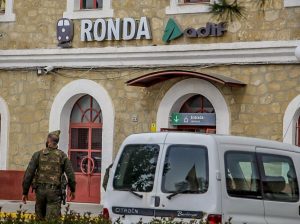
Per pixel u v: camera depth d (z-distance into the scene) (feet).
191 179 37.91
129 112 69.92
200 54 66.39
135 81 66.90
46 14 73.72
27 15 74.54
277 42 63.41
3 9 75.82
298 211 40.40
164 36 68.23
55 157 47.29
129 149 39.99
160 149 38.96
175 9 67.92
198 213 37.42
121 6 70.44
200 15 66.90
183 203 37.81
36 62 73.97
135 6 69.82
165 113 67.97
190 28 67.10
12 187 74.49
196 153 38.11
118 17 70.49
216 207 37.19
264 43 63.87
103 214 39.83
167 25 68.13
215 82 65.57
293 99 63.21
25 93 74.59
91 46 71.61
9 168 74.90
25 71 74.59
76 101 73.51
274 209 39.42
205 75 63.77
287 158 40.83
